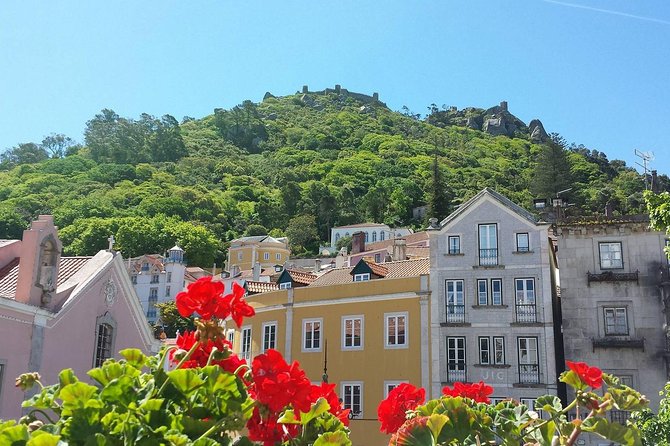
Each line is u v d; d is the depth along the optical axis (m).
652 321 32.25
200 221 127.88
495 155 184.00
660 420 17.91
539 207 42.09
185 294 4.45
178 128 181.75
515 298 34.25
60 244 22.05
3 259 23.86
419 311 35.16
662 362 31.61
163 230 112.88
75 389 3.47
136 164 160.00
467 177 152.25
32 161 168.62
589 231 34.22
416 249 70.81
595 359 32.44
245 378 4.25
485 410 6.95
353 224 125.62
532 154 188.75
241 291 4.60
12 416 19.39
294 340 38.38
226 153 180.00
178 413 3.59
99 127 168.12
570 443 5.89
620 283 33.09
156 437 3.35
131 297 25.50
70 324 22.00
